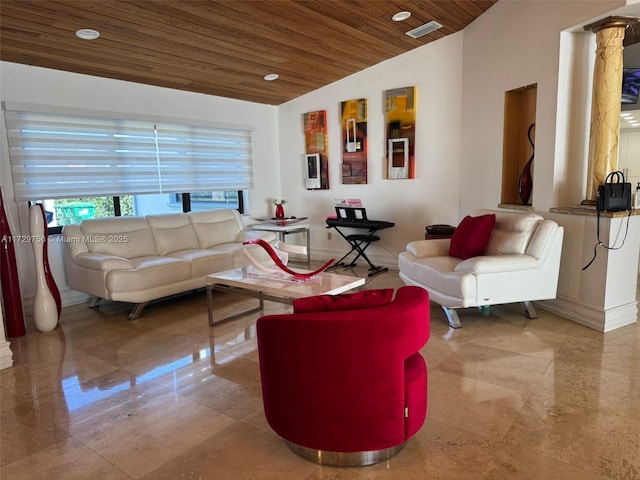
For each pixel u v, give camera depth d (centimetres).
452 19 443
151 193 496
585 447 188
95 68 418
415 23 436
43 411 233
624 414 213
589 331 327
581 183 373
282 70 505
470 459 183
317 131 608
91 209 477
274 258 335
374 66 543
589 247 331
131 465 186
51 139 410
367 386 168
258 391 251
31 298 407
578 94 360
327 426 173
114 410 232
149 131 489
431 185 522
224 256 454
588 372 259
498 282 328
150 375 273
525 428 203
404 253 418
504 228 363
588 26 332
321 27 411
